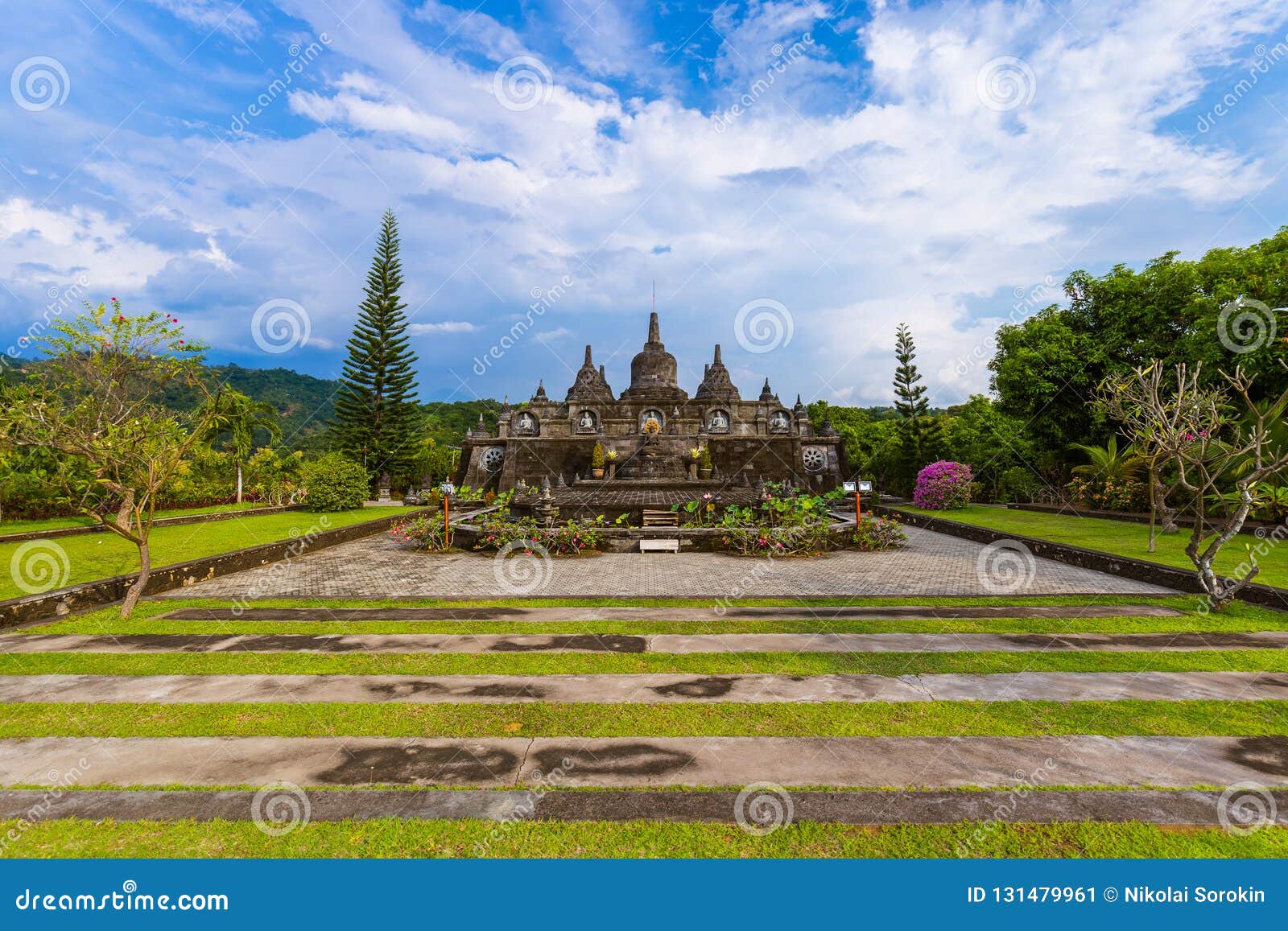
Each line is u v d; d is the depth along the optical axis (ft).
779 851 10.96
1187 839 11.13
